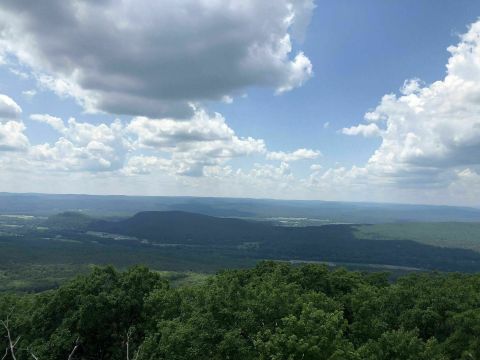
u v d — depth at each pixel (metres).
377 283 68.38
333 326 39.53
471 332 42.81
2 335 48.84
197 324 42.53
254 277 63.69
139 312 52.06
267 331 39.22
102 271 57.50
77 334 47.16
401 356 39.78
